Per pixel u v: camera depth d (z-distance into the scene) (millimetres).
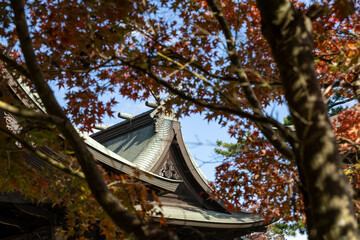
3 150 4898
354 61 4051
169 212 13555
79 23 5164
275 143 4355
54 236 10375
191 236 14617
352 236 2895
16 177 5199
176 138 16578
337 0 3928
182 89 6332
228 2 6359
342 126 6840
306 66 3406
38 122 4625
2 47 5914
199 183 16719
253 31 6570
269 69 6363
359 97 5188
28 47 3932
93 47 4398
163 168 16172
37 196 5508
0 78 5219
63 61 5969
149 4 5105
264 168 7141
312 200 3137
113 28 5070
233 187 7781
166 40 5371
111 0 4621
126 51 5531
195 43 6066
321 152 3139
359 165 6262
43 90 3941
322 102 3330
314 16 3957
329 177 3059
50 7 5223
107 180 4676
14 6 3914
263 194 7516
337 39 6422
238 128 7422
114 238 5031
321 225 3016
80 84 6148
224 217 16594
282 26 3572
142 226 3561
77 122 6391
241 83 4523
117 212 3625
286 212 7371
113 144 20844
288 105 3467
